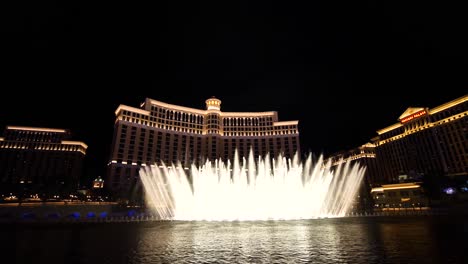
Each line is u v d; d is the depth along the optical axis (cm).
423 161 13400
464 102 12025
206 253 2317
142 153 15138
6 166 16800
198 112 18412
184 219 6981
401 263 1791
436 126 13138
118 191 11625
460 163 11869
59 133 18425
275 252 2306
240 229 4109
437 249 2197
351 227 4066
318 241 2800
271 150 17875
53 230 4319
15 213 6706
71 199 9269
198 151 17400
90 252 2383
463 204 7681
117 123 15100
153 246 2686
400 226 4012
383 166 15725
